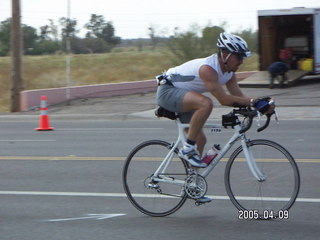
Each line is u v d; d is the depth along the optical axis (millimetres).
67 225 5934
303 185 7488
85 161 9805
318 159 9445
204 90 5938
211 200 6242
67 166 9344
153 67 45188
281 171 5883
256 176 5934
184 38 36062
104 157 10195
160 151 6273
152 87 26469
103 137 13258
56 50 72250
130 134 13734
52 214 6379
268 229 5633
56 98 22703
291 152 10250
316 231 5535
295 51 27125
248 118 5887
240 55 5660
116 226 5871
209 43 35781
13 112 21141
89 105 21344
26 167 9328
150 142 6293
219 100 5727
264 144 5914
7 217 6277
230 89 6047
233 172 6148
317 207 6395
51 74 42875
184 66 5871
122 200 6969
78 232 5684
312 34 25359
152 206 6227
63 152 10953
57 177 8438
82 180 8188
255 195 6004
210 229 5684
